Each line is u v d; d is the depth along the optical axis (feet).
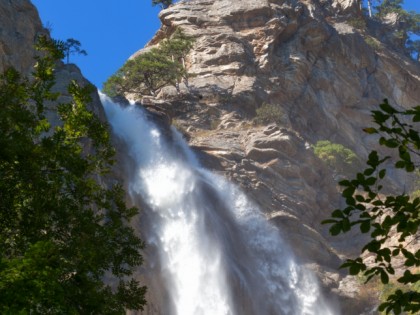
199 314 188.34
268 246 214.69
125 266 163.12
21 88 59.47
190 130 260.42
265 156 244.83
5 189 53.36
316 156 254.88
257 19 312.29
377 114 33.73
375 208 33.40
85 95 62.23
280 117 269.44
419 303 32.83
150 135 218.79
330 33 322.75
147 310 175.32
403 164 33.47
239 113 274.98
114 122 214.90
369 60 332.60
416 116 33.47
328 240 235.40
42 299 39.91
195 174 220.64
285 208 229.66
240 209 220.43
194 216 204.74
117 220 59.00
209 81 286.05
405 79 341.00
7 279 38.63
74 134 60.75
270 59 301.02
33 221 53.31
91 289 50.78
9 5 172.76
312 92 302.86
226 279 195.93
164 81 286.46
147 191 203.72
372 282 209.56
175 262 192.95
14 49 167.22
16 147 52.29
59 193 57.47
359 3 370.53
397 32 385.70
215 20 315.37
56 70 162.20
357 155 298.76
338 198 254.88
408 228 32.91
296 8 318.86
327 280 211.20
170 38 313.53
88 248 53.67
